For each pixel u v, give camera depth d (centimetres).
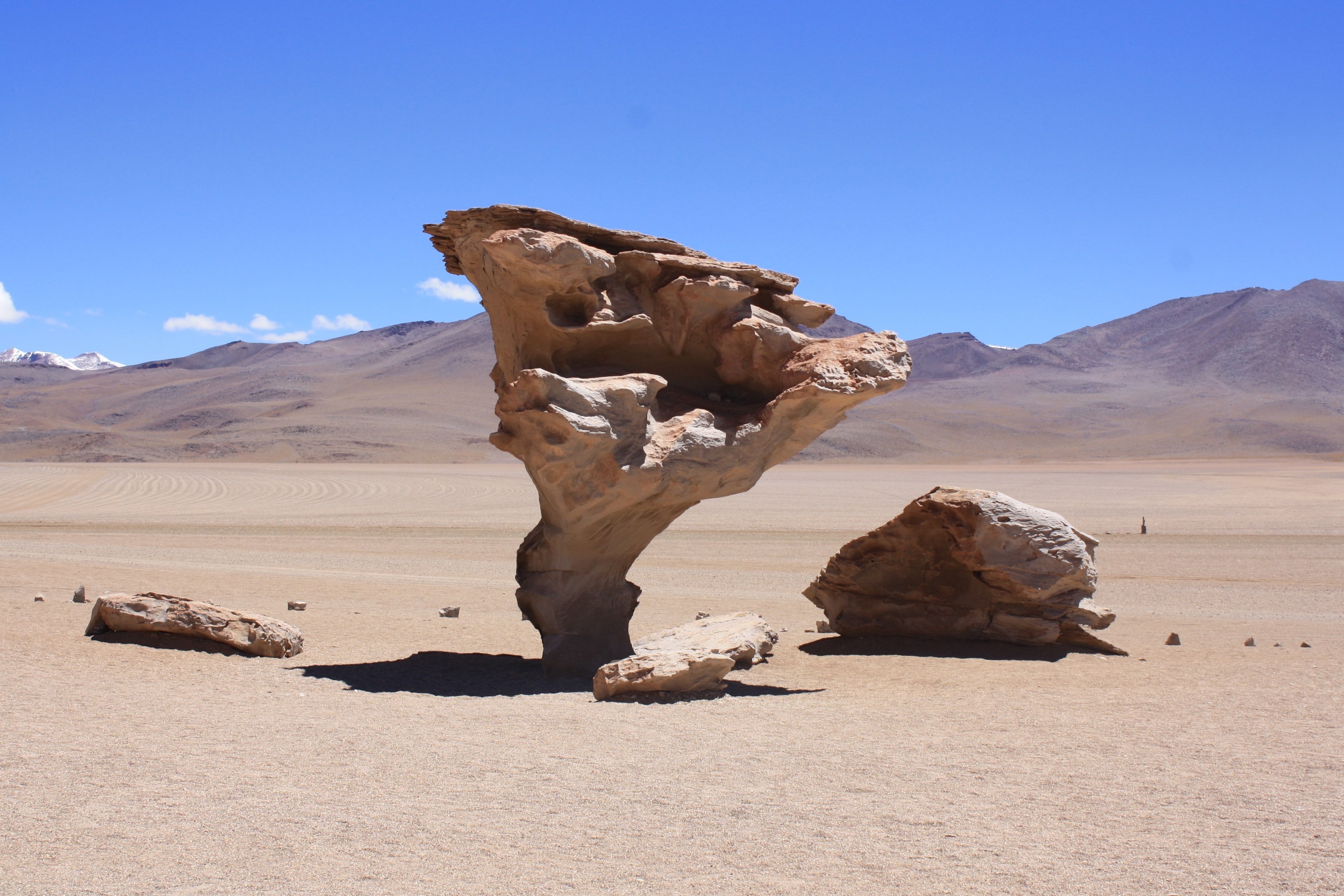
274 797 715
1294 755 868
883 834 663
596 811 700
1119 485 7362
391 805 703
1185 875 600
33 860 588
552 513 1249
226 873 579
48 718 924
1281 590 2366
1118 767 829
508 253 1175
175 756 813
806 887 577
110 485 6712
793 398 1230
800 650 1572
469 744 877
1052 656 1477
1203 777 799
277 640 1367
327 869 589
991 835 663
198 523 4106
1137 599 2227
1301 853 635
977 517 1527
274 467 9481
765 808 712
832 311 1416
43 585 1958
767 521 4316
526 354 1325
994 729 967
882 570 1644
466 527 4022
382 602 2003
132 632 1398
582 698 1125
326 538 3509
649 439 1216
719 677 1168
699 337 1347
